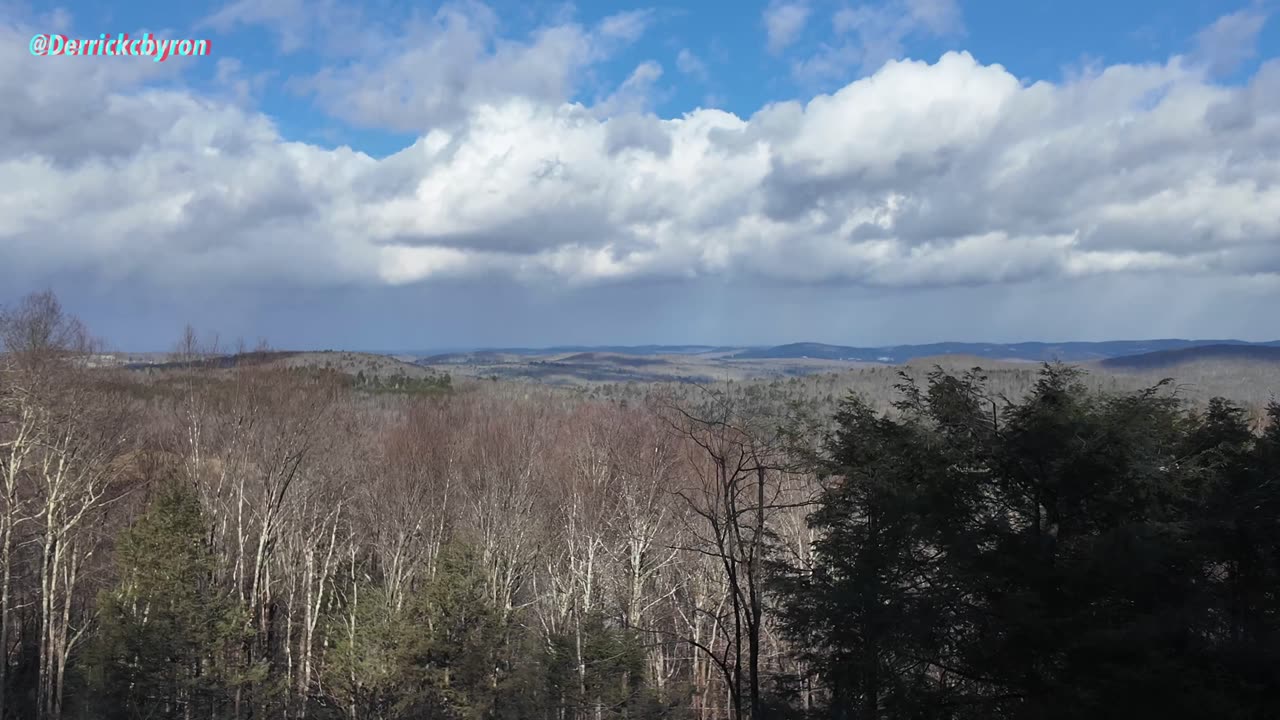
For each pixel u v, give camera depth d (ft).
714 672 108.17
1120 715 41.65
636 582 119.34
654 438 135.03
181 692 108.47
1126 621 44.88
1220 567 51.13
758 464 50.44
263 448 137.18
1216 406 58.03
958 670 51.83
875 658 53.83
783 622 62.13
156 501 117.80
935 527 53.52
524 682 113.39
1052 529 52.19
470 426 189.37
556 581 142.00
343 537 162.40
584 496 143.43
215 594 118.62
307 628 130.11
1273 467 50.34
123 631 107.14
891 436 59.98
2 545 112.16
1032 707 44.62
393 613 118.93
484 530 144.46
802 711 55.83
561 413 209.77
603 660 108.58
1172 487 48.49
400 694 112.98
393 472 155.94
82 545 132.57
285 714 122.21
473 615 117.91
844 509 60.80
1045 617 46.16
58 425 112.98
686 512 117.60
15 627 142.72
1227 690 41.98
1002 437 53.21
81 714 107.24
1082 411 50.80
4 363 108.58
